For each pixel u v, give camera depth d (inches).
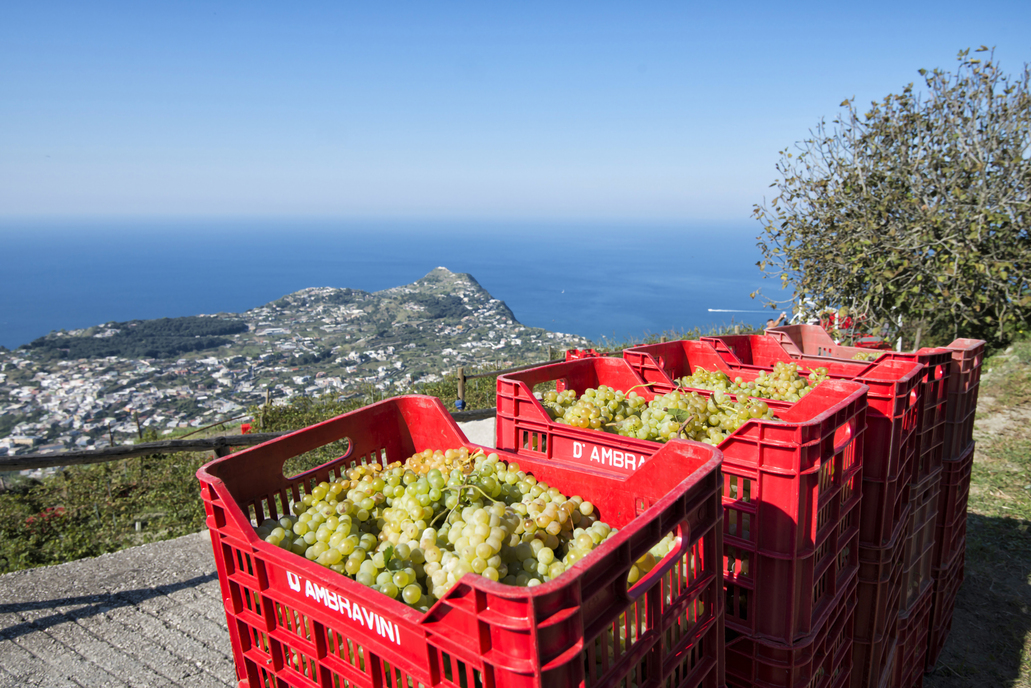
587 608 49.4
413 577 69.1
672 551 63.3
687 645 64.7
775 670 84.9
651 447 102.0
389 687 58.7
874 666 110.7
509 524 72.7
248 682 74.1
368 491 85.1
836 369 153.6
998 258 356.8
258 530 81.4
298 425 359.6
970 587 183.0
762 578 84.4
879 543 106.3
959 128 364.5
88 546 230.5
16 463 146.5
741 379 172.6
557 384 149.3
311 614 62.3
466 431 299.7
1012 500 222.5
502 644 45.6
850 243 370.0
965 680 148.3
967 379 145.8
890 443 103.9
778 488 81.0
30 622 143.6
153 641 137.6
